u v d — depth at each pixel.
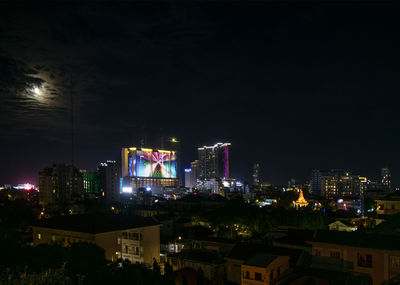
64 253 38.16
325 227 83.38
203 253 61.50
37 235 75.25
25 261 36.19
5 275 34.81
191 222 107.00
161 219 100.06
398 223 50.12
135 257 71.88
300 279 39.94
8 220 120.31
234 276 51.28
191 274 49.56
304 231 64.31
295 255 51.47
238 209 92.75
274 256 47.31
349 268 40.56
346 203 184.62
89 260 38.19
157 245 74.94
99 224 69.38
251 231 86.12
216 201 150.50
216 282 50.59
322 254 43.03
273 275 45.00
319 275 40.25
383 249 38.53
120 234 73.50
